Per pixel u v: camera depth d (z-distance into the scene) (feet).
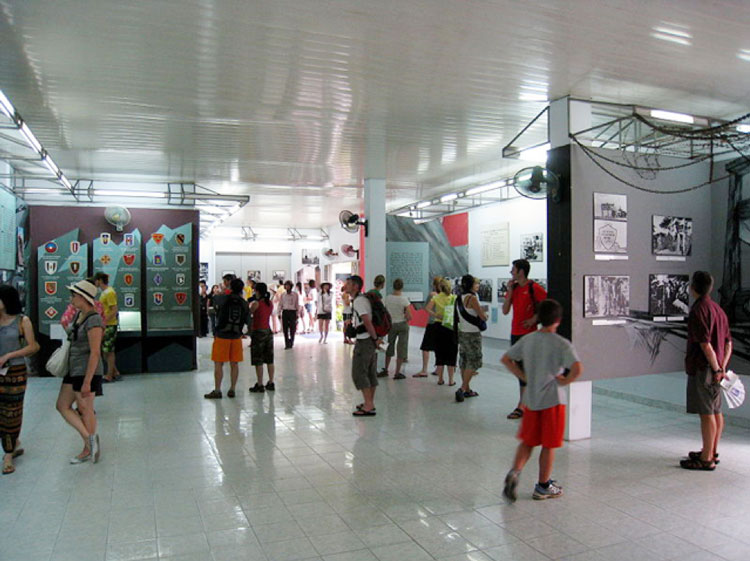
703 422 16.22
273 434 20.20
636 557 11.06
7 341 16.19
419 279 40.88
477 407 24.41
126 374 33.42
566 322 19.12
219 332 26.58
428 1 13.89
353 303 23.17
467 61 17.89
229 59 17.93
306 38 16.29
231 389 26.89
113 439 19.65
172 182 42.06
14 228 32.04
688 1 13.70
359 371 22.82
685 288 21.12
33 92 21.17
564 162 19.51
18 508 13.58
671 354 20.80
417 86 20.45
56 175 32.40
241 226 75.46
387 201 52.44
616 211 19.83
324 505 13.71
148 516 13.10
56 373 16.74
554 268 19.65
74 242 32.55
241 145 30.07
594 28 15.38
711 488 14.78
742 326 21.54
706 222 21.58
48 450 18.37
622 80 19.39
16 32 15.88
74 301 16.60
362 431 20.56
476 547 11.50
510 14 14.64
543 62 17.95
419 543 11.69
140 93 21.38
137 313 33.42
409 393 27.53
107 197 41.65
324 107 23.31
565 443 18.97
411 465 16.70
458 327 28.02
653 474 15.87
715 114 23.35
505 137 28.66
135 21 15.19
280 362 38.99
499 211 45.42
